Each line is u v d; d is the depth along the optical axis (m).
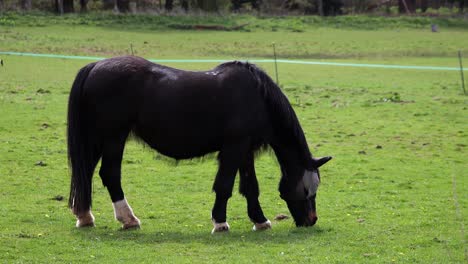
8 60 30.98
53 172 14.12
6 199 11.91
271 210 11.62
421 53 40.47
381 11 65.38
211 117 9.96
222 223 10.04
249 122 9.98
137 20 48.88
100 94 9.91
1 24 43.81
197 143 10.09
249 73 10.11
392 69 32.84
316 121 20.14
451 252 9.09
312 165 10.22
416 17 56.47
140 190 12.90
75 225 10.36
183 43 41.34
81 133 10.04
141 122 10.01
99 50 36.72
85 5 55.22
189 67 30.52
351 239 9.69
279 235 9.91
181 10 53.28
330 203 11.98
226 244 9.39
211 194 12.66
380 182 13.60
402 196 12.48
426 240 9.64
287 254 8.95
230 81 10.01
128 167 14.77
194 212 11.38
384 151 16.53
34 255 8.81
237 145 9.99
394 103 23.17
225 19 51.56
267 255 8.88
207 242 9.50
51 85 25.28
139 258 8.71
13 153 15.59
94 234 9.84
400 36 47.94
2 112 20.12
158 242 9.48
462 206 11.72
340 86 27.09
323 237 9.78
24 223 10.43
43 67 29.55
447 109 22.11
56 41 38.94
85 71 10.11
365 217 11.02
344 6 69.06
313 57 37.72
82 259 8.66
